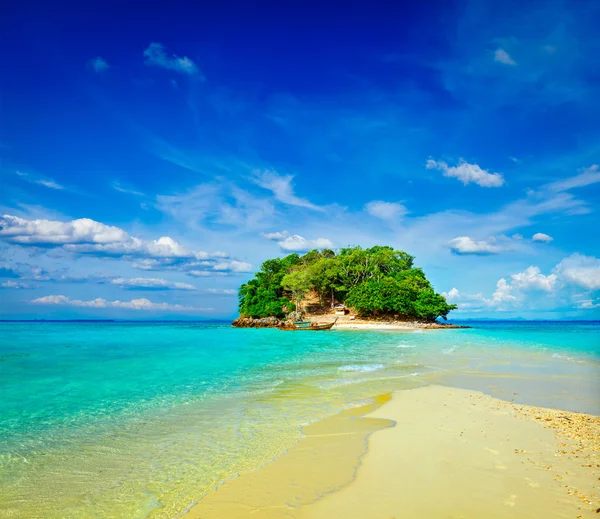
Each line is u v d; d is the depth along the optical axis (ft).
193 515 21.83
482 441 33.17
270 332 237.04
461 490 23.89
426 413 43.06
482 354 103.30
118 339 163.53
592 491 23.59
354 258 353.31
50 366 78.89
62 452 31.96
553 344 136.98
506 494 23.30
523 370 74.43
